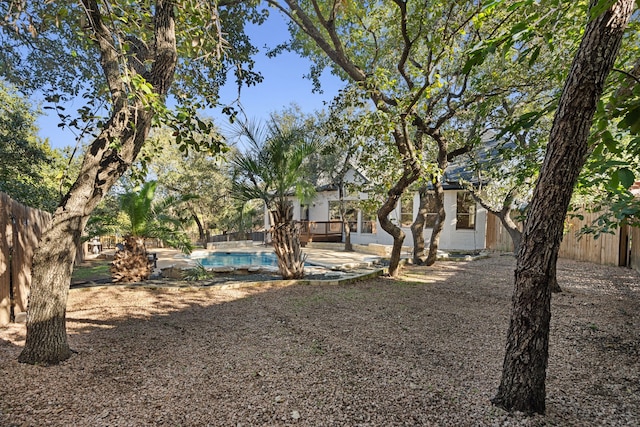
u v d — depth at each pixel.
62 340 3.22
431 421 2.27
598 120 2.13
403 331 4.16
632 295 5.96
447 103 7.29
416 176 6.70
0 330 4.11
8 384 2.71
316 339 3.88
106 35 3.14
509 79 7.00
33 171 9.66
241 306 5.39
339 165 15.77
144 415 2.33
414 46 7.17
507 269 9.25
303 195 7.56
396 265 8.13
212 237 23.31
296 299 5.85
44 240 3.15
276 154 7.14
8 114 8.77
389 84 5.64
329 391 2.68
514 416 2.30
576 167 2.11
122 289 6.58
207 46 3.89
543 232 2.23
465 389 2.71
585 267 9.16
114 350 3.49
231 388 2.72
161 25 3.51
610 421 2.25
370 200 8.69
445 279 7.78
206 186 20.16
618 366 3.13
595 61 1.92
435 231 9.80
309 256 12.73
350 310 5.14
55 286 3.16
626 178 2.07
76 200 3.24
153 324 4.44
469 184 11.16
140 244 7.80
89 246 13.90
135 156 3.54
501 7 4.62
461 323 4.48
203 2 3.23
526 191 9.24
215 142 3.70
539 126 8.15
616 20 1.85
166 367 3.11
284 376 2.95
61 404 2.45
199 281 7.56
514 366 2.37
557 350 3.53
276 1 6.64
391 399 2.56
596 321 4.48
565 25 3.46
